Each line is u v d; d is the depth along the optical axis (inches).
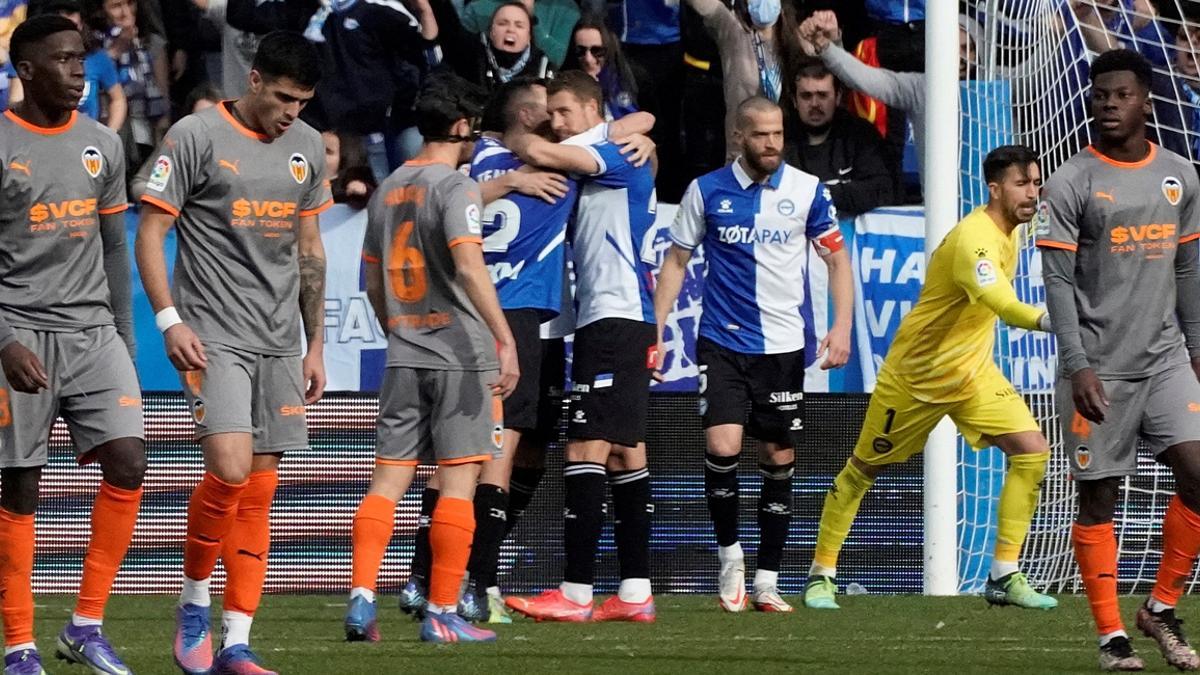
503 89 906.1
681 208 978.1
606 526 1119.0
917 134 1130.7
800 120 1129.4
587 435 896.3
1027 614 949.8
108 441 633.6
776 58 1128.8
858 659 723.4
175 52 1119.0
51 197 621.9
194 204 639.1
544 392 940.0
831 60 1126.4
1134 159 688.4
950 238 932.0
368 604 767.1
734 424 968.9
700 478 1118.4
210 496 634.2
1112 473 687.7
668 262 982.4
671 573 1117.1
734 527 976.3
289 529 1107.3
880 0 1129.4
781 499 981.8
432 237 740.0
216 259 639.1
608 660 707.4
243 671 641.0
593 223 893.2
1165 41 1155.3
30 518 627.8
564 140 909.2
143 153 1118.4
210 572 650.8
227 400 632.4
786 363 975.0
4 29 1117.1
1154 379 692.1
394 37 1117.1
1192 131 1157.1
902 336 966.4
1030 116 1149.1
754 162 959.0
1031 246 1137.4
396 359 754.2
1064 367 695.7
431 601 774.5
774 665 695.7
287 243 654.5
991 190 899.4
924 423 973.2
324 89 1118.4
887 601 1034.1
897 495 1126.4
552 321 938.7
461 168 963.3
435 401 752.3
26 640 622.8
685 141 1133.7
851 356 1126.4
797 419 978.7
